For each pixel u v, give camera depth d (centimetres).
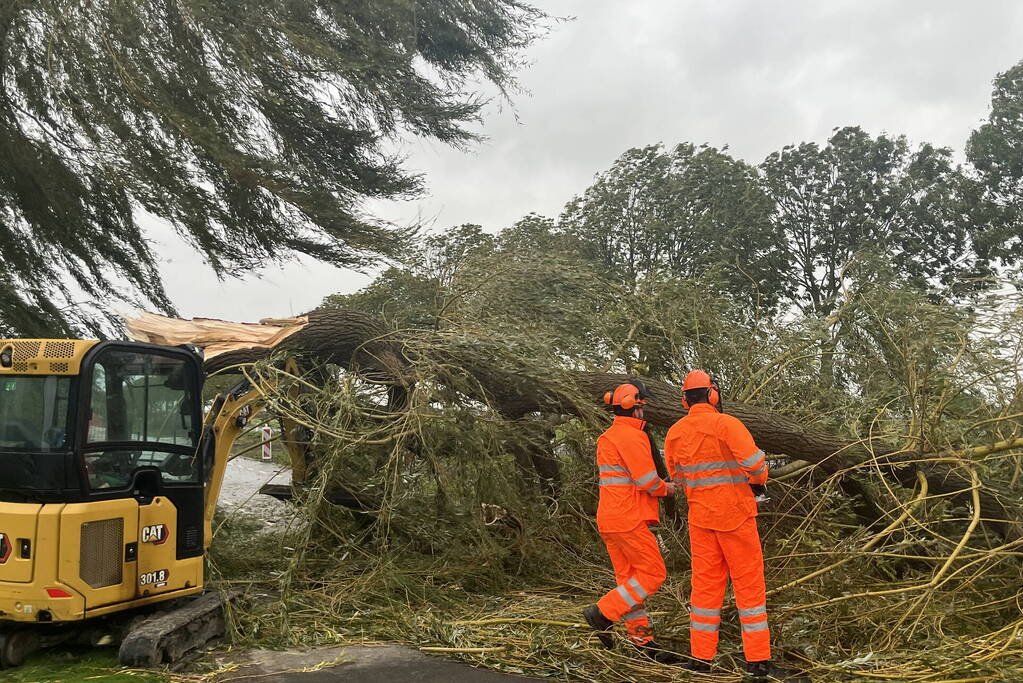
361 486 662
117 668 423
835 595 493
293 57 1068
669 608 531
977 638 453
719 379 816
